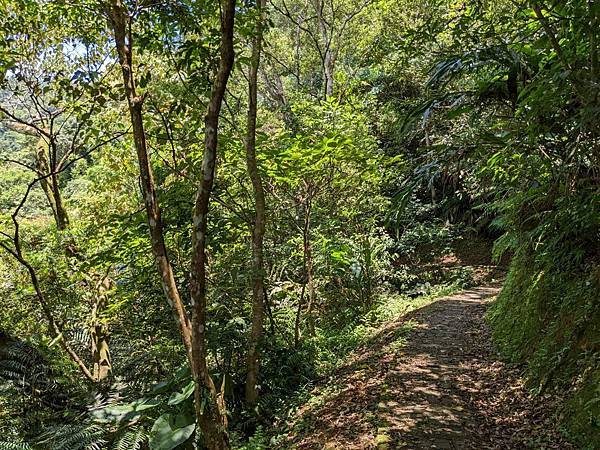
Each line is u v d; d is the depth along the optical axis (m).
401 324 9.68
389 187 12.09
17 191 11.90
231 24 3.85
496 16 5.50
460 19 5.10
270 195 8.67
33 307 8.00
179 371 5.67
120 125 7.62
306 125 10.62
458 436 4.58
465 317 9.58
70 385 6.82
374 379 6.58
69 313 8.29
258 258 6.66
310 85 20.31
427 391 5.80
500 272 14.55
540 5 3.69
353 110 10.94
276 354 7.43
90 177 9.51
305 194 8.68
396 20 12.80
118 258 7.23
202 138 6.71
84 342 8.14
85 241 8.02
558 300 5.90
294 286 9.47
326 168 8.09
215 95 3.94
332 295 12.01
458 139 6.20
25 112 8.37
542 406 4.81
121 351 8.02
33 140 12.20
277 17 20.55
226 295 7.71
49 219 10.04
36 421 6.15
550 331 5.66
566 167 3.97
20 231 8.31
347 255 10.82
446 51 5.25
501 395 5.48
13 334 7.68
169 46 5.57
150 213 4.23
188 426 4.98
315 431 5.38
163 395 5.63
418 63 12.58
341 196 10.72
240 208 7.17
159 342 7.34
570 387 4.65
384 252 13.26
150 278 7.36
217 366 7.00
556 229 5.45
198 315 4.07
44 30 7.05
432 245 16.62
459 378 6.21
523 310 6.79
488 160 4.58
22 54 6.74
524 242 6.63
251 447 5.43
